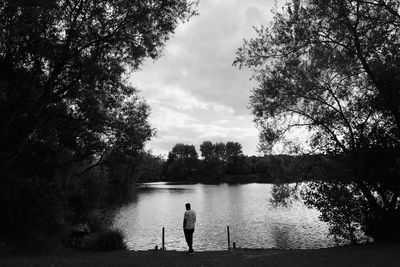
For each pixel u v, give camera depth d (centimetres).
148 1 2056
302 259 1499
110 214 3500
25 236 2009
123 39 2047
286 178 2300
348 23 1875
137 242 3459
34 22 1739
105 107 2461
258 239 3550
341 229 2112
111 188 3334
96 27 1997
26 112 1967
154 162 3359
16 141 2016
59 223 2156
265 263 1417
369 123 2022
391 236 1941
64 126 2259
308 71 2150
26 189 2012
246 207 6588
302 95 2177
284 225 4384
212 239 3575
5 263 1358
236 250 2130
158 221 5028
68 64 2066
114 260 1544
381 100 1859
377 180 1942
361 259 1366
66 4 1925
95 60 2020
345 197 2011
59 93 2119
